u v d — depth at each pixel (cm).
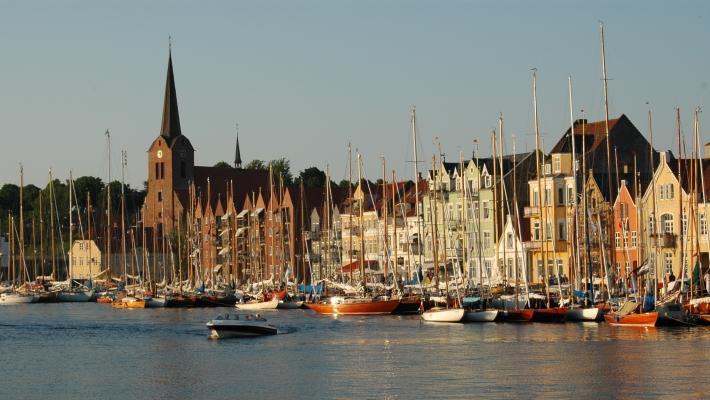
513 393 8706
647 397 8431
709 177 17238
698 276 13838
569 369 9894
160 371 10600
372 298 17788
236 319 13888
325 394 8888
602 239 15625
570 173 19562
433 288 17962
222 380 9856
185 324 16862
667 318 13238
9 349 13075
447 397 8594
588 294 14738
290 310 19638
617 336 12444
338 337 13488
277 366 10719
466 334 13312
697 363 10050
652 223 17525
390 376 9769
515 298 15188
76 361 11638
